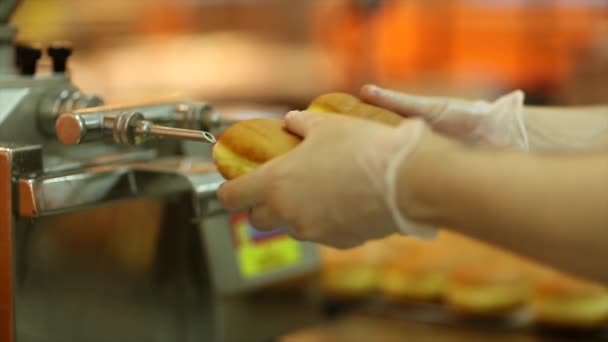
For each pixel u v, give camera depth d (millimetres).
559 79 2912
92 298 1405
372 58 2963
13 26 1424
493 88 3004
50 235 1354
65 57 1438
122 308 1442
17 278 1314
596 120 1521
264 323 1570
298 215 1259
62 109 1383
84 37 3068
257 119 1319
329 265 1821
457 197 1197
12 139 1370
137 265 1451
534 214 1171
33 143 1390
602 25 2812
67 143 1308
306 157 1257
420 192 1217
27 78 1396
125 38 3141
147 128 1298
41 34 2975
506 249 1200
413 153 1227
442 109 1450
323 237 1268
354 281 1815
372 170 1235
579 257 1168
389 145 1235
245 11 3098
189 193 1438
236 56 3092
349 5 2916
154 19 3158
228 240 1521
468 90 3023
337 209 1253
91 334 1407
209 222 1504
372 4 2871
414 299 1805
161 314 1480
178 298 1490
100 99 1406
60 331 1369
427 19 3025
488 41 2990
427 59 3062
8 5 1418
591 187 1161
